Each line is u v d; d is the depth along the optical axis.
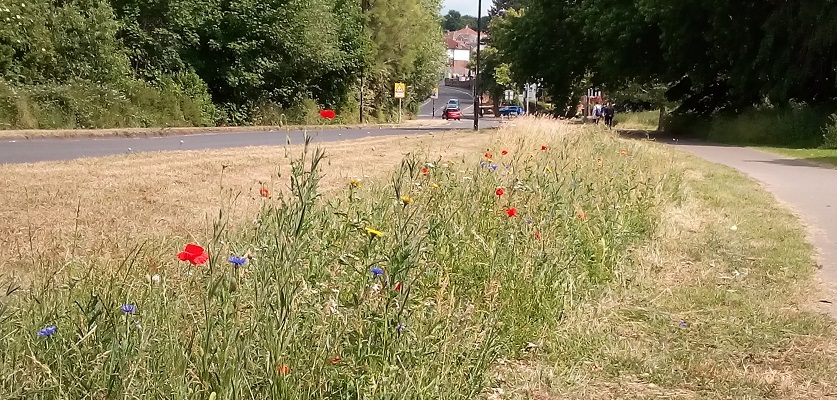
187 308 3.01
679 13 30.03
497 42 41.06
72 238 5.68
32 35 23.20
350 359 2.97
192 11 31.50
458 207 5.32
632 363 4.01
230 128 29.44
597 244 5.69
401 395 2.93
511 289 4.40
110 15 26.27
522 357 4.07
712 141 28.84
